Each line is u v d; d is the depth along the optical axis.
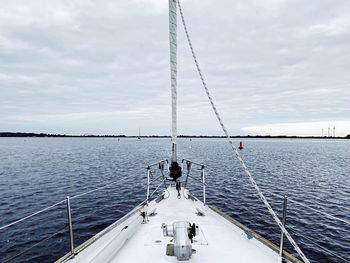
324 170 31.05
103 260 3.11
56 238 10.20
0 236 10.37
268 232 11.16
